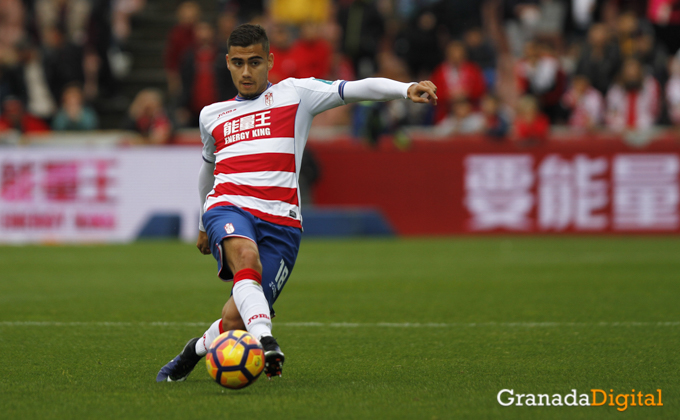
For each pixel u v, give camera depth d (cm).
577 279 3178
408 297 2759
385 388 1522
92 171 4775
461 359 1806
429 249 4319
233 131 1581
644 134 4981
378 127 4941
